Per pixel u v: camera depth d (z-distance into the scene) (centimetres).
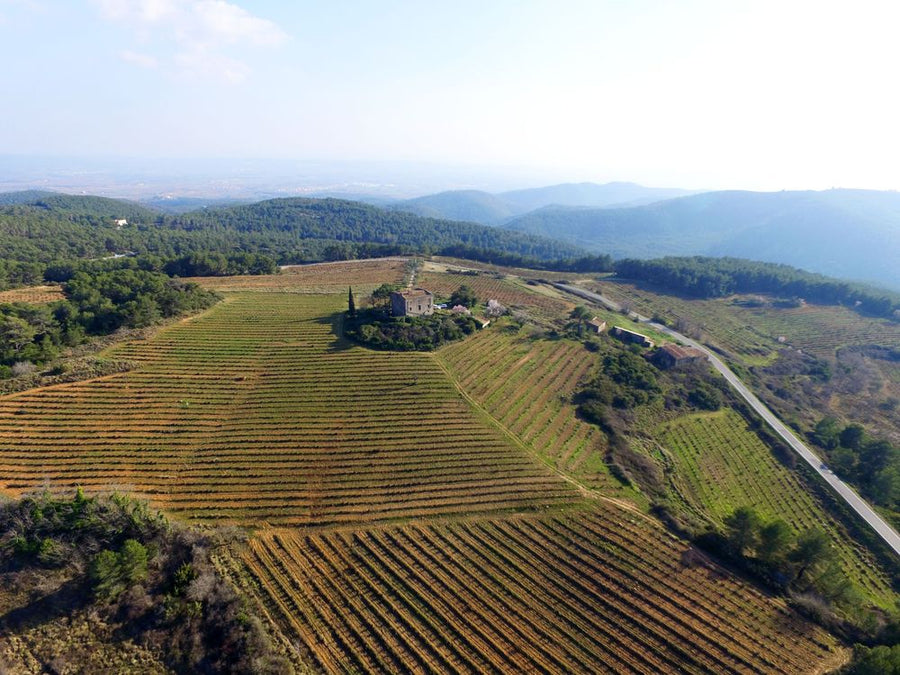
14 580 4612
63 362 8269
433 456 7244
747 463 8962
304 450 7150
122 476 6384
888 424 11269
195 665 4297
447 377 9381
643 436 8931
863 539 7269
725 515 7412
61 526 4981
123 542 5078
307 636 4547
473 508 6338
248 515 5928
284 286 15512
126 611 4588
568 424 8675
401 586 5150
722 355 13875
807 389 12612
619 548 5875
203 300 11875
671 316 17438
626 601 5175
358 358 9769
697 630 4891
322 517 5981
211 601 4688
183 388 8344
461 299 13588
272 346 10031
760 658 4659
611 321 15000
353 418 7981
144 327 10025
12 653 4197
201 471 6600
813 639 4903
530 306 15600
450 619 4831
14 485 6097
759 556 5838
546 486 6850
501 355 10838
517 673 4384
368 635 4622
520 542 5872
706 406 10475
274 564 5269
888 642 4859
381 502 6309
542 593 5200
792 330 16888
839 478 8675
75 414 7394
